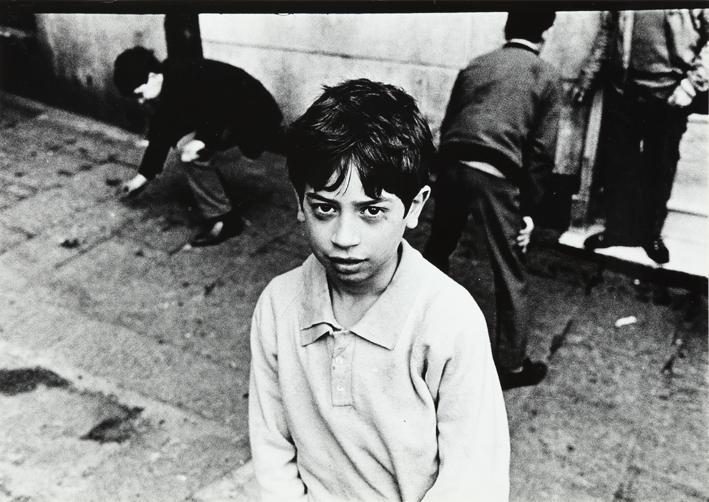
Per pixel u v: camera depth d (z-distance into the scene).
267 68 4.50
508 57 2.84
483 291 3.77
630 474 2.87
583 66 3.54
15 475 2.86
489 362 1.26
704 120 3.39
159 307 3.76
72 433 3.06
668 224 3.68
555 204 3.93
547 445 2.99
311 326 1.27
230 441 3.03
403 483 1.30
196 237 4.20
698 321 3.57
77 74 5.27
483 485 1.22
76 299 3.81
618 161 3.66
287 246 4.17
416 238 4.15
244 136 4.08
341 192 1.10
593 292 3.76
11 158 4.97
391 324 1.22
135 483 2.84
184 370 3.39
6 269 4.00
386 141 1.09
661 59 3.34
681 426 3.07
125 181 4.76
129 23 4.84
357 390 1.25
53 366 3.39
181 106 3.87
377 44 4.09
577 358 3.40
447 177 2.94
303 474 1.44
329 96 1.16
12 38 5.32
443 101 4.06
